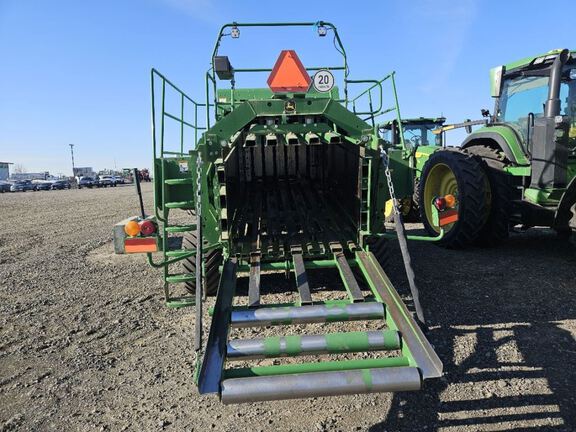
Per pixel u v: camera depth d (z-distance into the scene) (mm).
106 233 9062
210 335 2469
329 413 2514
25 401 2715
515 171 5375
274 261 3711
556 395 2584
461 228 5520
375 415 2482
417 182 7156
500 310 3805
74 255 6848
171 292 4742
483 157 5684
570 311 3736
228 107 5699
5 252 7320
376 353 3201
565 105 5309
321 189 5559
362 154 3725
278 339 2400
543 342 3217
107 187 41594
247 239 4031
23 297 4699
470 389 2678
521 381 2740
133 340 3543
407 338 2402
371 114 4934
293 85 4062
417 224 8328
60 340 3572
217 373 2141
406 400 2600
